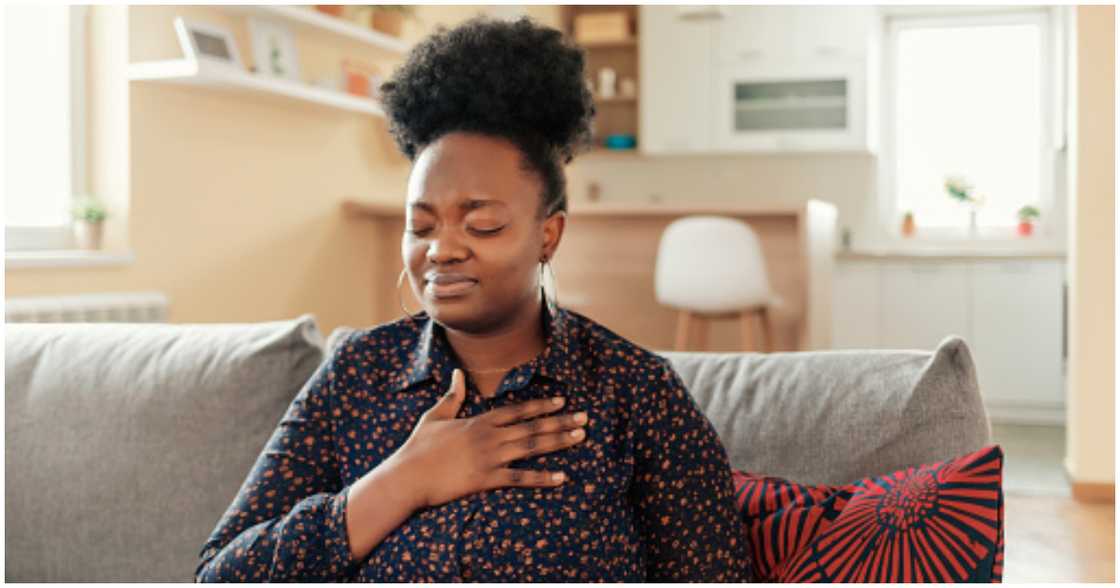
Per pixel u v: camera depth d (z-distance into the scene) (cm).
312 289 439
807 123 639
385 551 89
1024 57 657
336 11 420
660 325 448
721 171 693
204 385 148
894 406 127
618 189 709
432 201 88
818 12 634
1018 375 599
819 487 116
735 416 134
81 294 317
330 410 98
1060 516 366
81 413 153
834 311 628
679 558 93
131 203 337
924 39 676
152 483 146
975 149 669
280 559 89
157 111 348
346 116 464
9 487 153
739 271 406
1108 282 394
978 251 616
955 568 98
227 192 384
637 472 94
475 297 88
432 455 89
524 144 91
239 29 384
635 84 696
